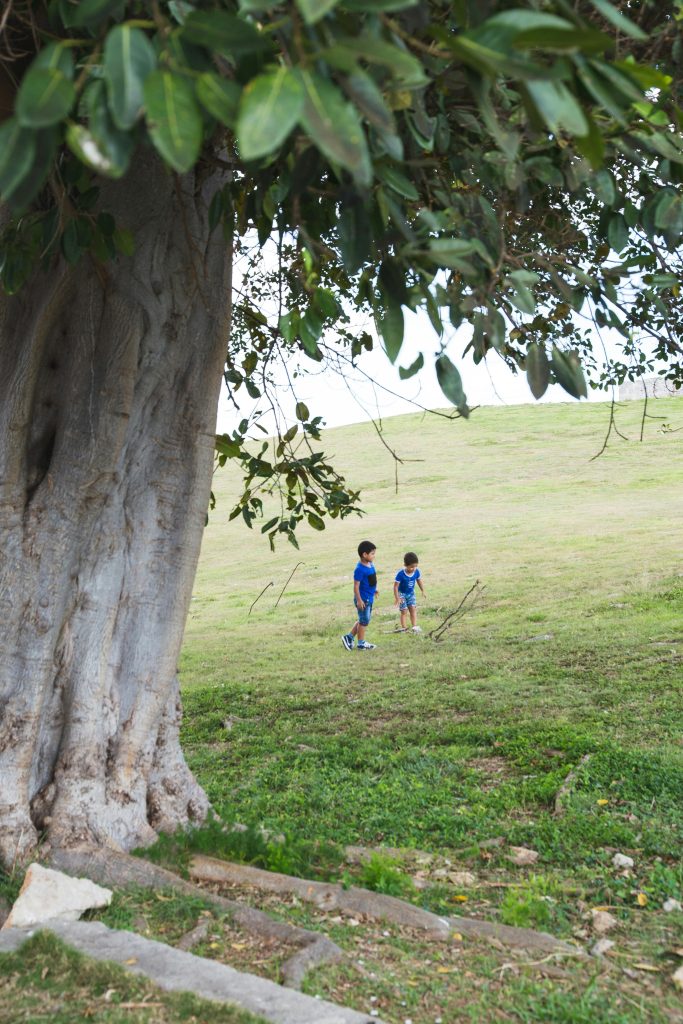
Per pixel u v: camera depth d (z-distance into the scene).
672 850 6.24
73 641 5.74
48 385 5.79
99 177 5.71
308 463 8.15
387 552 28.69
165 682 6.09
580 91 2.51
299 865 5.82
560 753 8.91
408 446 55.25
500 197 4.34
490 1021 3.71
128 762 5.80
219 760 9.91
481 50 1.96
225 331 6.23
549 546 25.67
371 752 9.74
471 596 20.06
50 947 3.92
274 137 1.66
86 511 5.73
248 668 15.58
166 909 4.66
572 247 5.60
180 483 6.16
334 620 19.89
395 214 2.94
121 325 5.69
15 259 4.50
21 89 1.72
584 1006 3.88
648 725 9.70
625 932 4.99
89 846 5.28
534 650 14.26
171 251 5.86
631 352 6.52
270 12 2.51
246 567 30.05
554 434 54.12
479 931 4.76
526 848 6.58
